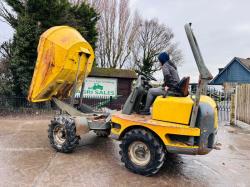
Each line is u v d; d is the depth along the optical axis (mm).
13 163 5586
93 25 17844
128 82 17109
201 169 5715
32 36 12891
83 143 7340
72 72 6965
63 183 4676
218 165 6023
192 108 4824
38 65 6867
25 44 12711
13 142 7281
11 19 15203
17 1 14016
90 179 4898
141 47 42375
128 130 5453
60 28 6938
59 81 6910
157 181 4953
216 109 5637
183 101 4914
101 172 5254
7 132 8570
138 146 5211
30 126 9664
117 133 5496
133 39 36094
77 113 6902
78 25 16172
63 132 6430
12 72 13281
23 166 5426
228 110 15719
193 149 4793
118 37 34562
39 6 13328
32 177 4883
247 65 35031
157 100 5188
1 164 5508
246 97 11773
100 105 14164
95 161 5875
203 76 4617
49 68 6727
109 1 33219
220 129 10680
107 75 16359
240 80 35531
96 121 6363
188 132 4750
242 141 8531
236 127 11203
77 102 7914
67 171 5238
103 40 33656
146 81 5930
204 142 4871
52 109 13352
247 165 6082
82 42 6879
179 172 5477
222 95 17359
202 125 4844
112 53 34531
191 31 4742
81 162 5777
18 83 13344
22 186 4492
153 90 5621
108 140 7707
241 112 12375
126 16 34625
